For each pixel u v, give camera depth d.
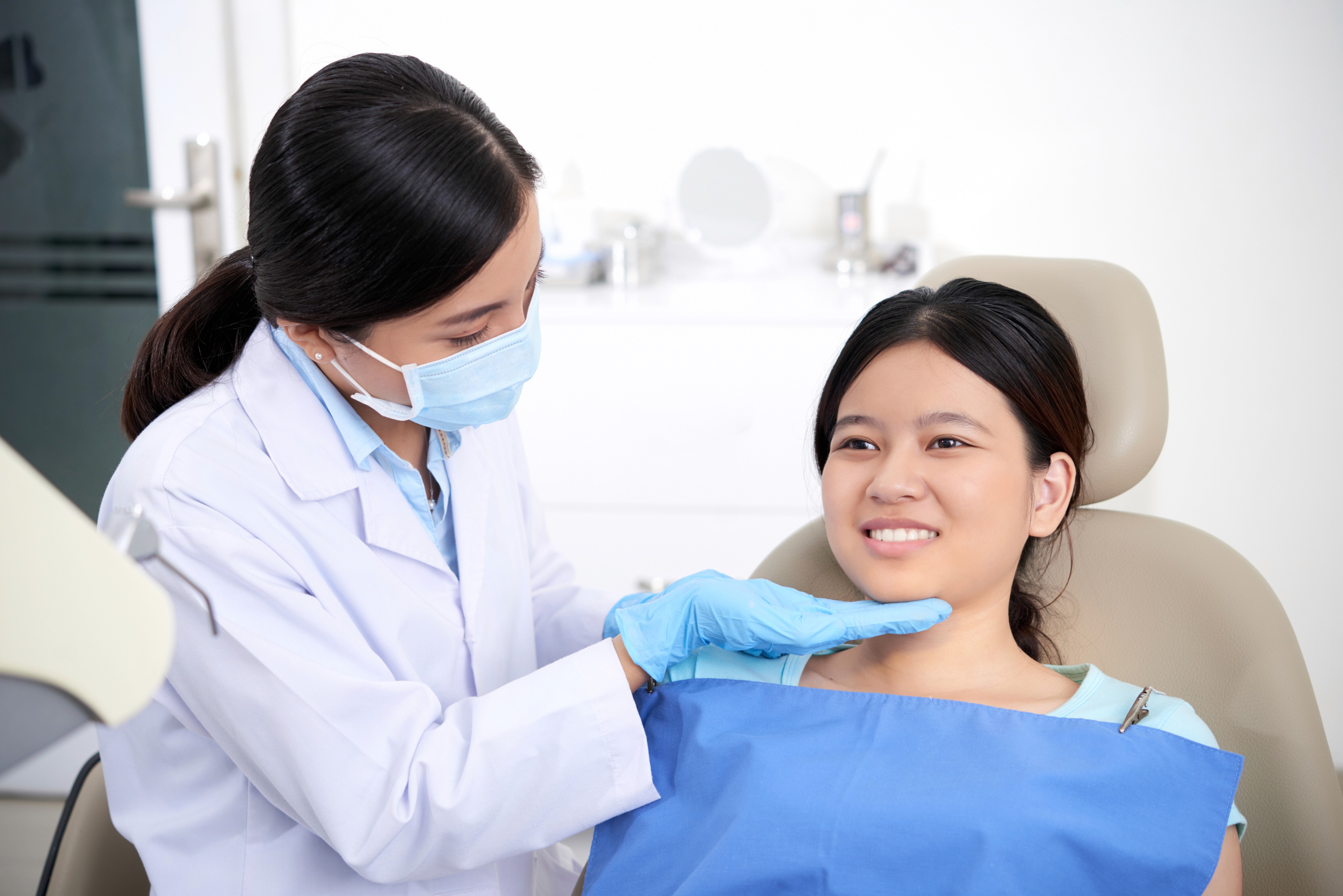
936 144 2.29
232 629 0.80
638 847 0.89
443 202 0.76
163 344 0.94
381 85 0.78
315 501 0.91
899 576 0.91
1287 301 2.23
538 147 2.33
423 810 0.84
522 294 0.85
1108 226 2.27
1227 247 2.23
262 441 0.90
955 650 0.96
